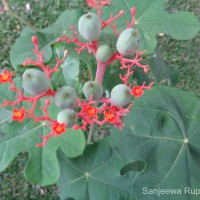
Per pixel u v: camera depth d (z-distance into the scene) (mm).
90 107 171
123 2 266
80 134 235
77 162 257
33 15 495
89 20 178
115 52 191
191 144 235
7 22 489
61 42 250
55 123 165
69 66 247
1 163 241
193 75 451
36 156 238
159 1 264
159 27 258
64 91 169
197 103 242
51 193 403
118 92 169
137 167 252
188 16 258
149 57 308
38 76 162
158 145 231
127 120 234
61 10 493
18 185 410
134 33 172
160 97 242
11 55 265
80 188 253
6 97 250
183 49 464
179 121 237
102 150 256
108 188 250
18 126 246
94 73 249
